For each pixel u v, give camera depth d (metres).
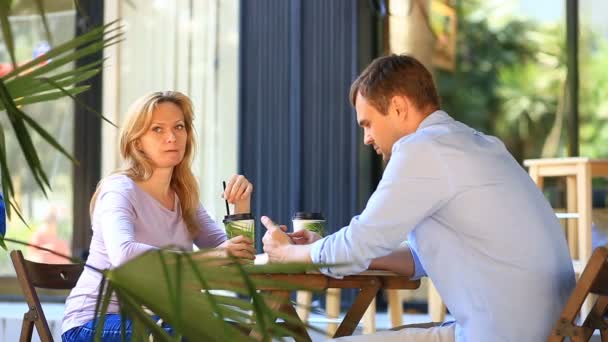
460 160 2.78
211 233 3.86
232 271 1.91
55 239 7.15
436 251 2.81
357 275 3.06
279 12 6.70
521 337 2.70
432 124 2.92
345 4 6.60
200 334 1.93
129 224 3.32
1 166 1.92
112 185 3.49
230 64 6.92
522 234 2.74
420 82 2.96
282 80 6.70
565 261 2.86
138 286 1.89
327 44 6.62
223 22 6.93
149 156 3.59
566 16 6.87
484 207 2.75
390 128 2.97
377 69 3.00
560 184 6.75
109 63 7.05
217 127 6.93
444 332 2.86
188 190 3.74
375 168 6.66
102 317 1.91
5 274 7.27
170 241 3.59
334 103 6.61
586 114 6.87
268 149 6.71
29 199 7.20
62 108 7.13
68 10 7.05
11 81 1.93
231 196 3.76
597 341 5.18
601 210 6.60
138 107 3.59
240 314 1.95
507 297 2.71
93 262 3.44
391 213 2.78
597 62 6.85
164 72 7.02
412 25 6.78
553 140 6.89
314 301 5.78
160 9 7.03
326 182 6.63
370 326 5.37
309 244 3.01
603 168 5.75
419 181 2.77
